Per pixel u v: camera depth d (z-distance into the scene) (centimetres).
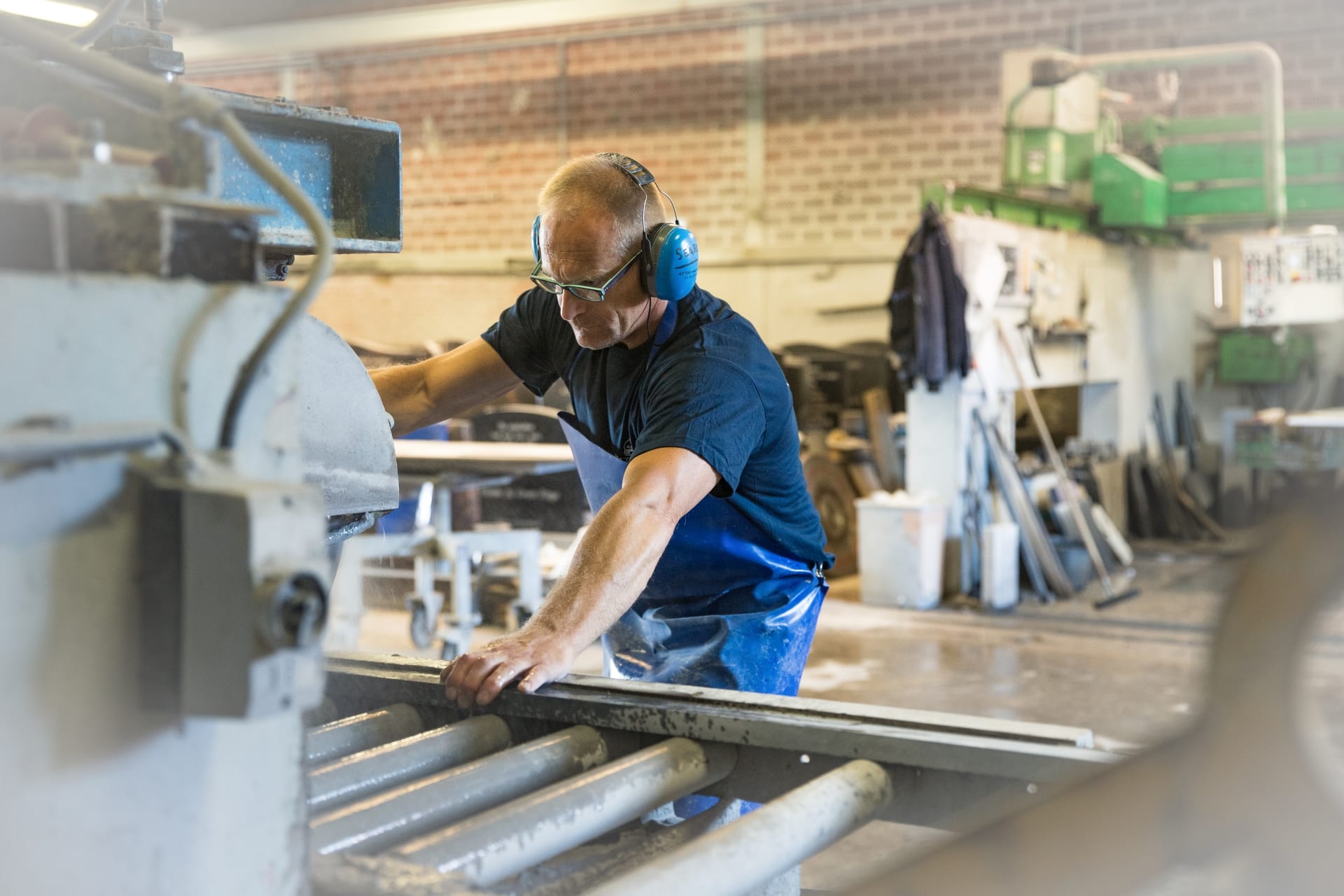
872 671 516
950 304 611
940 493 646
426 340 1047
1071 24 859
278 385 82
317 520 76
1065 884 62
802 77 934
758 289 951
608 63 986
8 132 90
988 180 891
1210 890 60
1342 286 653
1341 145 714
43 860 71
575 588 165
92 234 80
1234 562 59
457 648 489
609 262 190
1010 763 123
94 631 72
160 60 140
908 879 66
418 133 1052
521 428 620
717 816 145
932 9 895
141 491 74
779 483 209
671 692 152
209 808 79
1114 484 789
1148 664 522
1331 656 419
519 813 113
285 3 1055
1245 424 566
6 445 64
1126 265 798
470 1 1002
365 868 95
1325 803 57
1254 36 816
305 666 75
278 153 158
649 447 185
